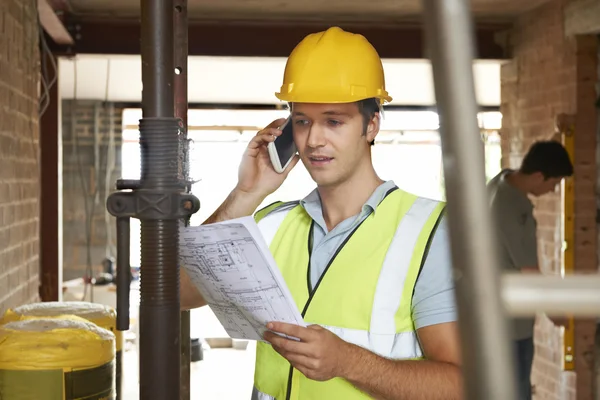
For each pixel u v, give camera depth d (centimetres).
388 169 856
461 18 33
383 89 158
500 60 518
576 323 414
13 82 295
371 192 155
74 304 204
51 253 501
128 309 107
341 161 151
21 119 312
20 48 311
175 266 105
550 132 462
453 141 33
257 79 697
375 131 157
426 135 843
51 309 196
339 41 155
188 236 127
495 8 486
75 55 500
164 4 102
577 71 434
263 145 172
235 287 130
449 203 34
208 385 575
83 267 786
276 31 511
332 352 128
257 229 123
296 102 152
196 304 171
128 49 504
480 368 33
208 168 824
